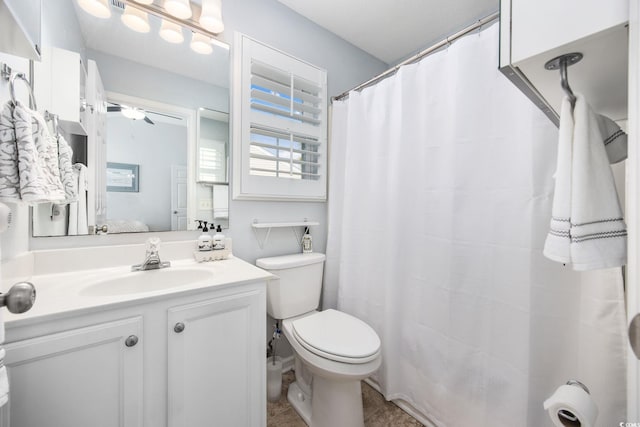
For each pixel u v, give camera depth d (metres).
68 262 1.08
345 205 1.73
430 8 1.71
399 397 1.47
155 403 0.87
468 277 1.18
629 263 0.39
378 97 1.58
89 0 1.16
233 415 1.04
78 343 0.75
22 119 0.70
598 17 0.39
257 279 1.08
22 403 0.69
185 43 1.39
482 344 1.13
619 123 0.75
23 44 0.57
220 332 1.00
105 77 1.20
